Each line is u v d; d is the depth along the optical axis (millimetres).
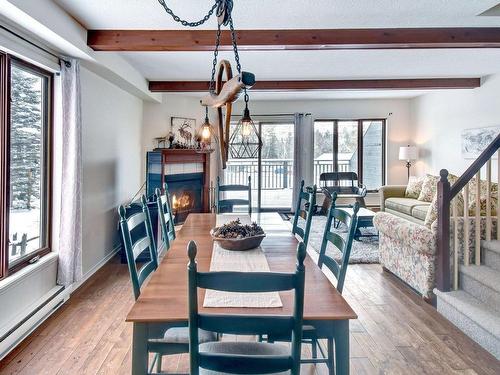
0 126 2396
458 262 2885
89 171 3752
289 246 2199
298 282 1031
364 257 4363
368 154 7605
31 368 2094
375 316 2807
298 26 3123
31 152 2846
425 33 3189
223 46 3215
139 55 3990
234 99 1834
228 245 2057
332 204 2141
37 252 2865
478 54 4059
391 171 7484
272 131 7664
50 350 2291
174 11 2770
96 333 2516
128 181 5195
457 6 2752
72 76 3102
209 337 1648
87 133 3701
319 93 6602
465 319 2520
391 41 3186
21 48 2496
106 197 4270
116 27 3096
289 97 7023
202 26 3109
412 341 2426
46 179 3043
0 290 2250
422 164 6996
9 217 2494
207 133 2924
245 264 1815
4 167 2420
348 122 7574
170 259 1892
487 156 2848
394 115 7434
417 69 4742
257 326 1056
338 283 1771
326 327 1310
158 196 2605
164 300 1359
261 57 4090
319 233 5609
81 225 3219
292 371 1083
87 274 3691
